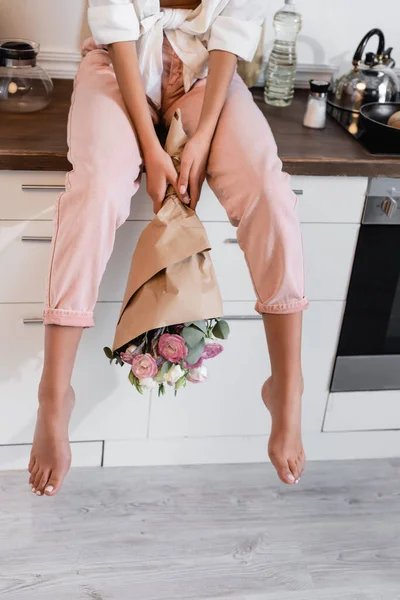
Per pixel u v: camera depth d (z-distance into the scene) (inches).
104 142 63.4
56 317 60.9
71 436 80.7
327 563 73.1
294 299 63.1
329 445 86.1
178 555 72.7
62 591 68.2
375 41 89.8
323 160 70.2
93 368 77.3
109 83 70.0
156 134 73.1
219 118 68.6
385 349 81.1
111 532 74.6
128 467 83.4
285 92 83.9
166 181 65.6
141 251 64.2
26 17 82.4
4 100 74.3
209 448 83.8
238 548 74.0
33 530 74.0
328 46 89.0
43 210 69.3
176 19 70.1
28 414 79.0
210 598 68.7
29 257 71.2
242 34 69.0
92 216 60.7
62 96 81.3
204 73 73.1
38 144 68.5
